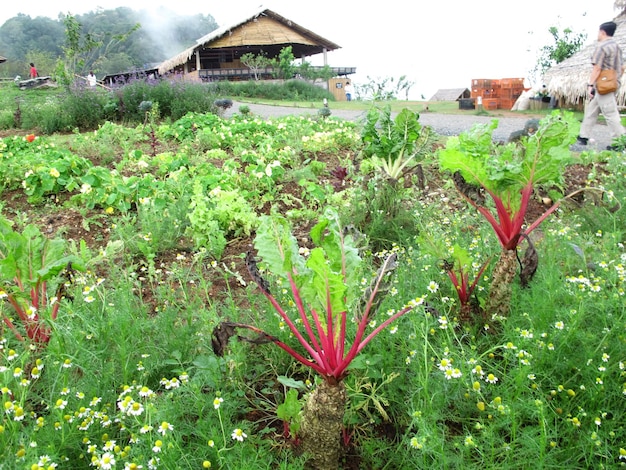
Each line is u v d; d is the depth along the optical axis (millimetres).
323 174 7863
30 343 2871
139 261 4844
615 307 2965
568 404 2529
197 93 15266
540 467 2072
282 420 2707
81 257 4113
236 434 2111
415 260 4074
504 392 2490
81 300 3225
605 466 2174
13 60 97062
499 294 3248
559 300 3270
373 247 4840
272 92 31531
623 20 20281
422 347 2762
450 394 2545
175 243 5094
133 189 6160
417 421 2188
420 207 5473
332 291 2156
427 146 5629
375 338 2977
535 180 3037
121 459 2117
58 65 27391
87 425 2240
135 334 2916
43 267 3027
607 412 2449
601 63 9617
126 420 2402
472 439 2176
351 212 5277
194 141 9938
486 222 4832
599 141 10984
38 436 2232
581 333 2744
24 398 2348
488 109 25562
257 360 3094
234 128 10844
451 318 3318
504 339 3008
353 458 2504
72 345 2727
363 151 5812
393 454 2412
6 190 6891
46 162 7156
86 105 14086
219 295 4078
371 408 2758
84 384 2547
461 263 3279
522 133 6922
